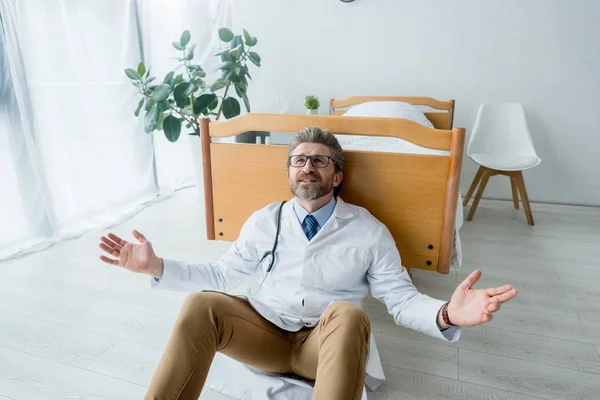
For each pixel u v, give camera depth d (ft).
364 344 2.86
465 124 10.32
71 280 6.34
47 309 5.53
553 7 9.09
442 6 9.73
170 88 7.94
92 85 8.26
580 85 9.36
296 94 11.45
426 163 4.14
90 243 7.75
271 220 3.93
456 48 9.91
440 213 4.23
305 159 3.81
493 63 9.77
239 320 3.25
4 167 6.95
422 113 9.09
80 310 5.52
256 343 3.34
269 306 3.80
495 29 9.55
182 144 11.25
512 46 9.55
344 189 4.49
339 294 3.75
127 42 8.98
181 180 11.46
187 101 8.21
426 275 6.59
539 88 9.63
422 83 10.36
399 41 10.23
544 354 4.61
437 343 4.84
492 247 7.61
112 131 8.92
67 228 8.09
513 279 6.38
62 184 7.93
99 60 8.40
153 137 10.15
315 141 3.90
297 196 3.83
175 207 9.93
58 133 7.71
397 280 3.60
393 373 4.33
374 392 4.05
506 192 10.50
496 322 5.23
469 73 9.98
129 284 6.24
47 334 4.99
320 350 2.90
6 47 6.57
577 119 9.57
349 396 2.66
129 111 9.27
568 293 5.93
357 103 10.28
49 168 7.57
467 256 7.23
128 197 9.56
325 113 11.32
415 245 4.41
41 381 4.20
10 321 5.24
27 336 4.94
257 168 4.84
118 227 8.59
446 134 4.04
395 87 10.57
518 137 9.61
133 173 9.66
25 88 6.86
